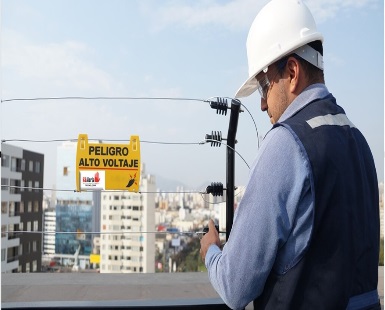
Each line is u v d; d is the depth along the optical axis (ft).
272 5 3.63
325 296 2.96
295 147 3.06
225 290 3.19
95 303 4.85
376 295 3.33
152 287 10.39
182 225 296.30
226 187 4.89
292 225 3.05
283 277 3.08
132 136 6.57
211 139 4.91
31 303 4.87
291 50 3.41
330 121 3.26
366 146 3.59
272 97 3.60
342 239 2.99
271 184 3.05
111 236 288.51
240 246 3.11
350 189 3.10
